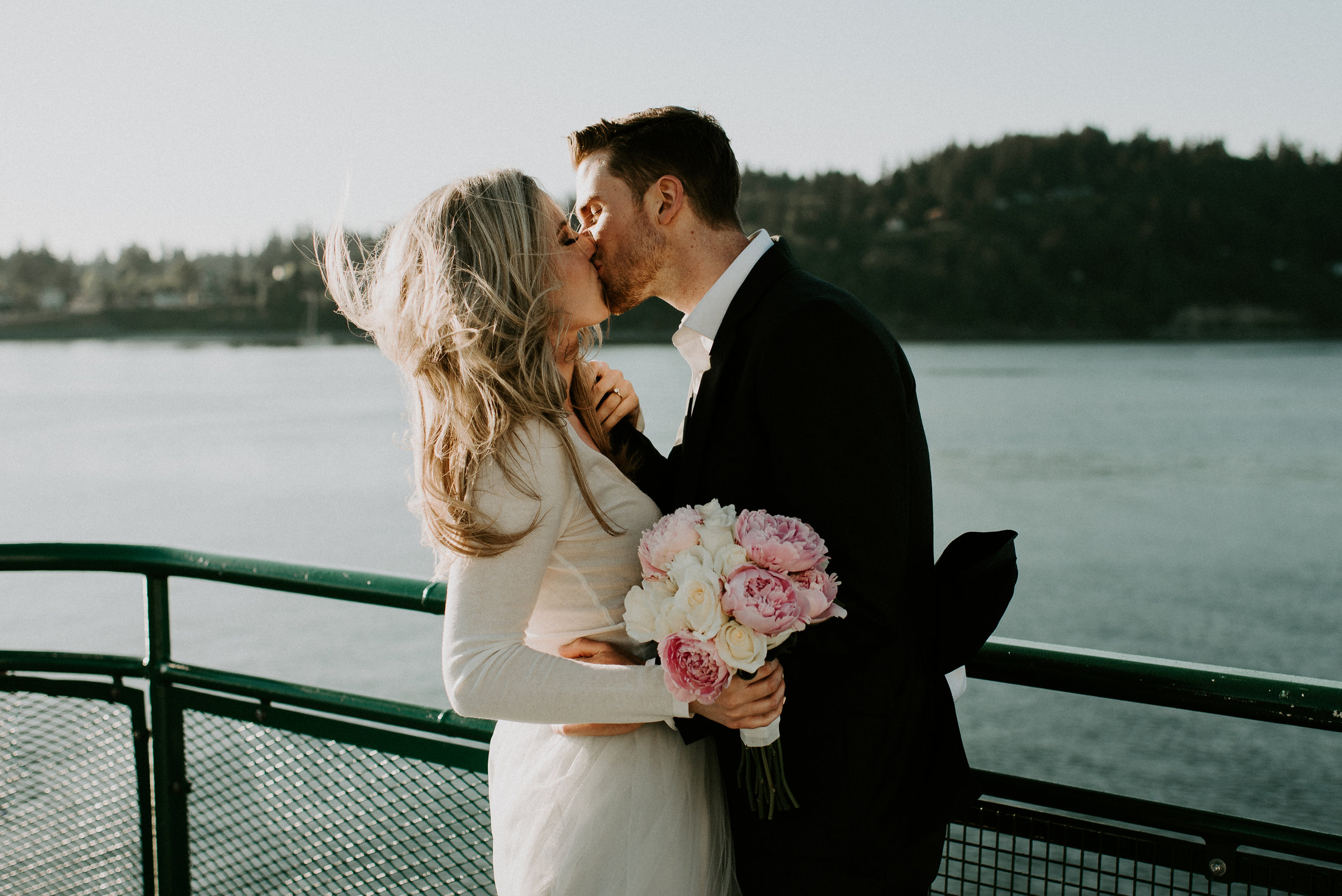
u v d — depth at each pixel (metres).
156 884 2.04
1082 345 141.50
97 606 16.25
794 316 1.36
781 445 1.36
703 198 1.58
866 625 1.33
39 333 174.75
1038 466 36.12
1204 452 40.06
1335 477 33.25
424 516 1.41
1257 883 1.41
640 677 1.32
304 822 1.92
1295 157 165.00
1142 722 10.98
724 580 1.30
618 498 1.47
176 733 2.02
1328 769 9.63
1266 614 16.69
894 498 1.34
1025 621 16.47
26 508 27.64
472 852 1.80
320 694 1.89
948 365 103.56
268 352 146.88
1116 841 1.50
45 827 2.06
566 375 1.64
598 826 1.43
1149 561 20.89
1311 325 147.75
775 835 1.39
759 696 1.29
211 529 24.20
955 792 1.41
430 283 1.39
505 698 1.31
